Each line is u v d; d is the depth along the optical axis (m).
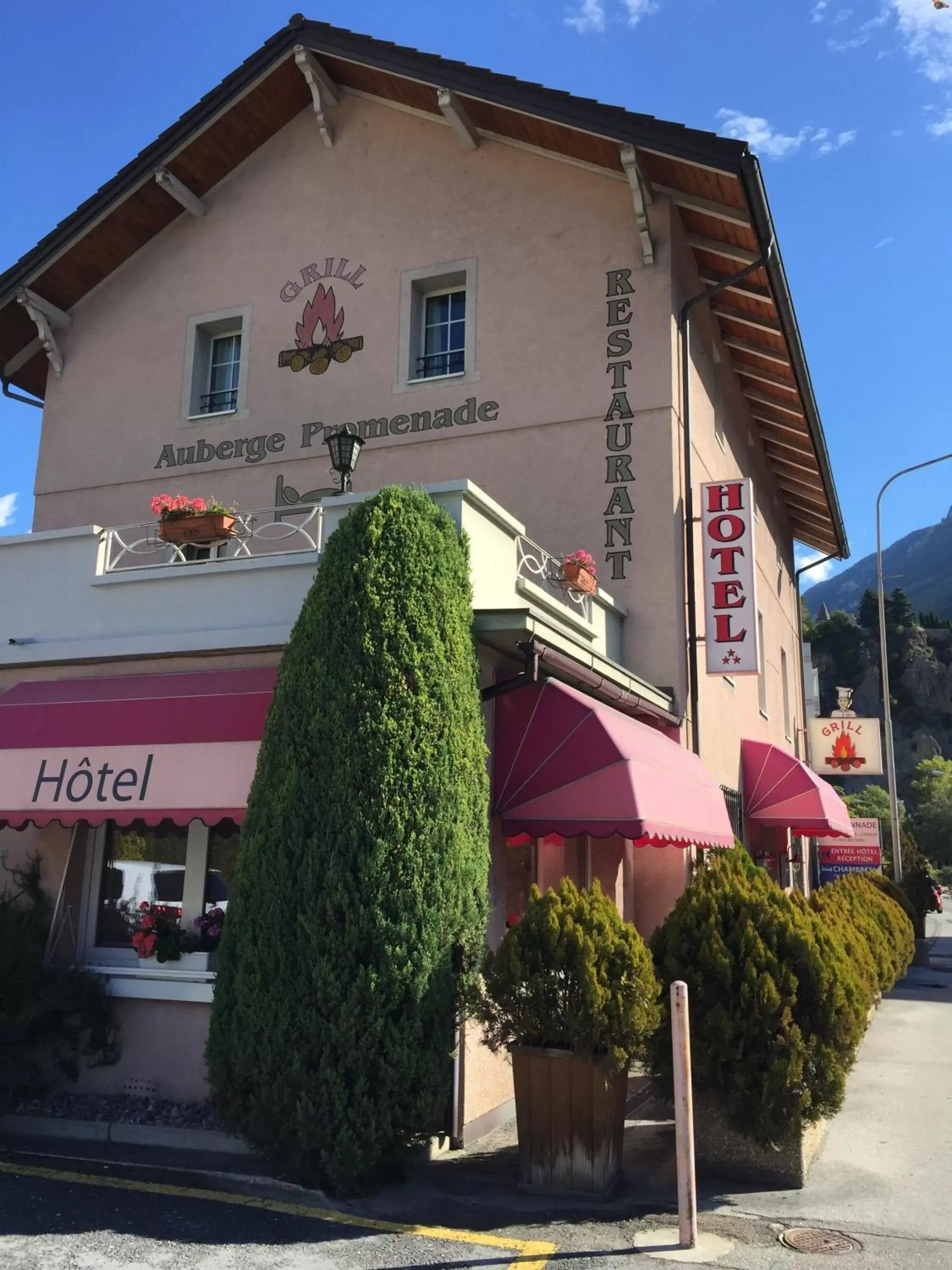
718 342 15.71
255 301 14.78
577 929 6.60
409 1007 6.41
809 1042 6.90
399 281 13.99
